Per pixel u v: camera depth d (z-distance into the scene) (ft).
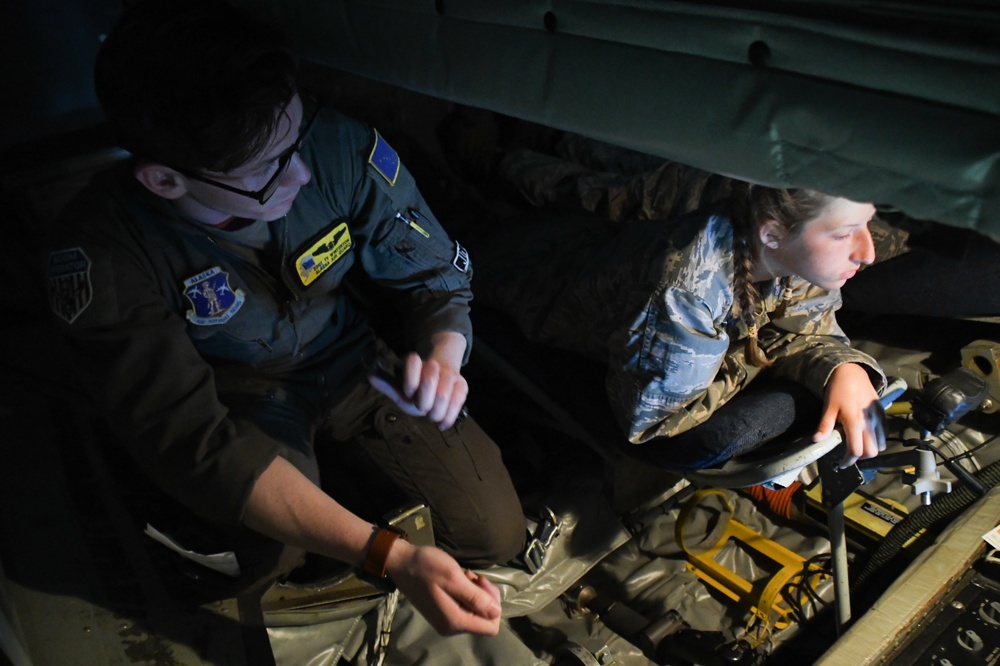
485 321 6.57
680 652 5.32
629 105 3.60
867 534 6.03
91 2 7.61
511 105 4.28
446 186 8.80
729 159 3.32
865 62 2.72
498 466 5.73
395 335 5.73
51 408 6.61
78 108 7.95
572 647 5.26
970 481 5.28
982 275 6.41
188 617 4.99
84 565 5.31
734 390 5.40
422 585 3.83
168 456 4.18
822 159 3.01
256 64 3.51
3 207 7.73
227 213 4.11
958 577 4.91
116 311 4.23
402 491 5.71
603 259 5.58
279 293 4.84
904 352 7.32
